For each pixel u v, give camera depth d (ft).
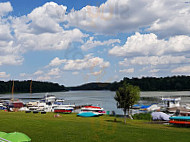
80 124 130.52
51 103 344.49
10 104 316.81
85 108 243.60
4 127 119.03
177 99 294.87
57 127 119.14
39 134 102.01
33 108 260.21
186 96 578.66
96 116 199.11
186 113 208.74
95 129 113.60
